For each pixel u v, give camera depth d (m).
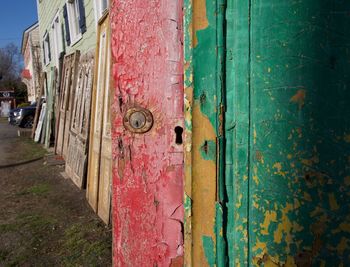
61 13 10.91
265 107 1.30
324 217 1.30
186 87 1.40
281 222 1.32
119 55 1.57
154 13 1.51
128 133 1.58
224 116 1.35
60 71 9.85
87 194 5.07
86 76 5.82
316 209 1.30
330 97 1.27
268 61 1.28
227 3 1.32
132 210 1.63
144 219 1.61
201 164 1.40
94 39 6.59
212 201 1.39
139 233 1.63
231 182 1.36
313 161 1.28
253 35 1.29
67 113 7.59
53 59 13.65
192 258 1.45
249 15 1.29
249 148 1.33
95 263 3.31
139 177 1.60
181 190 1.56
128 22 1.54
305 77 1.27
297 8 1.25
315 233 1.30
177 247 1.58
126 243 1.66
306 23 1.25
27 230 4.14
